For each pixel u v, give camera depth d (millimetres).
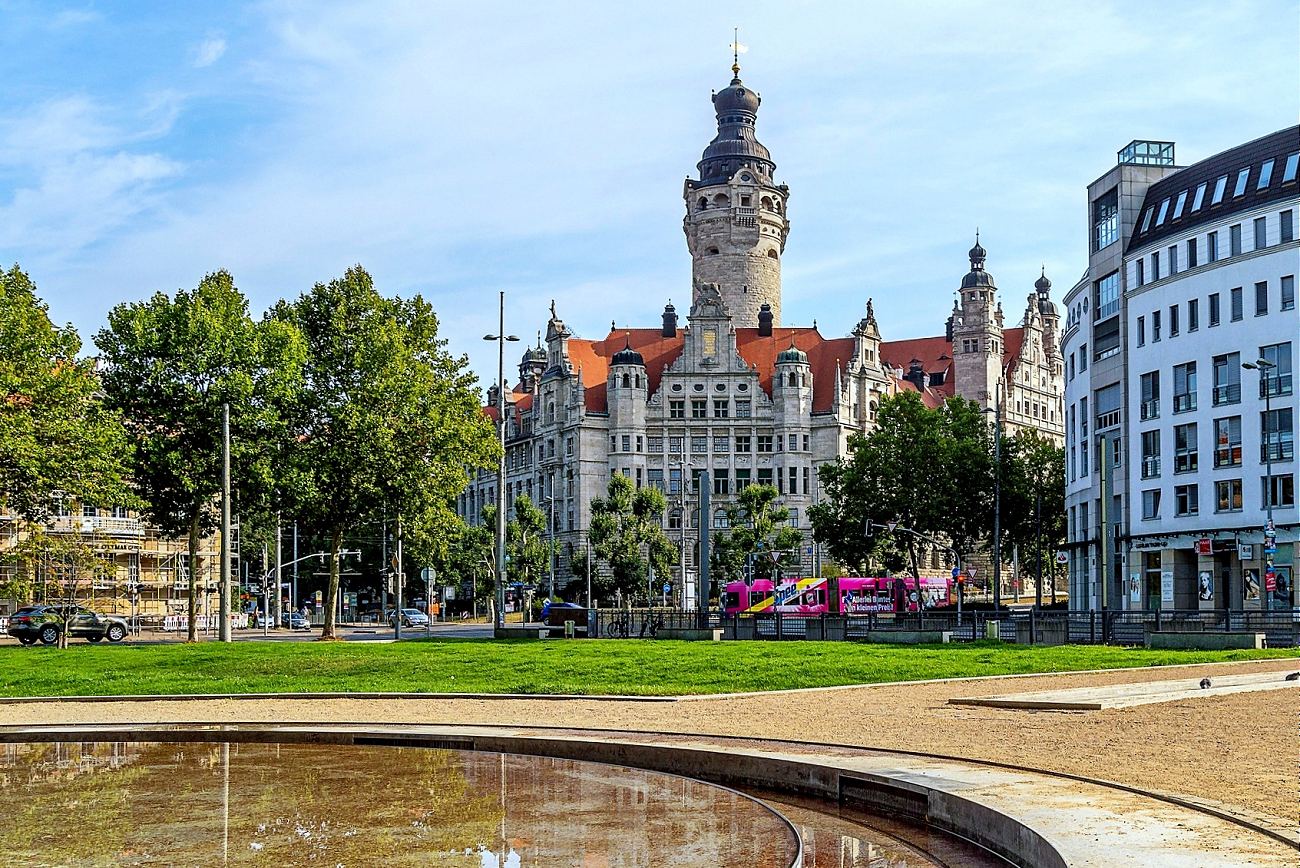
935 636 60969
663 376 165375
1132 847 12062
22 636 73125
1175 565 84625
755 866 13086
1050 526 130500
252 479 70875
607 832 14836
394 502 76125
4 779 19000
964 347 181500
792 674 37906
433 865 13062
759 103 189375
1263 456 78375
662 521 162375
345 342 76125
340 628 114625
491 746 22172
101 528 103500
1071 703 26922
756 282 182500
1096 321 96438
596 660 45406
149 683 37969
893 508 123812
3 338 63438
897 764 17516
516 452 186125
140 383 70812
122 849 13828
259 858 13375
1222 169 84625
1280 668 39656
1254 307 79500
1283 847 12039
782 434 163125
